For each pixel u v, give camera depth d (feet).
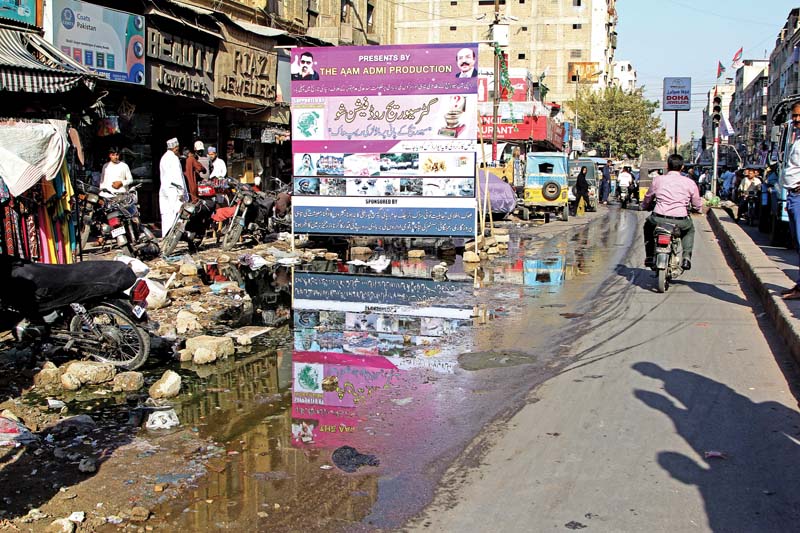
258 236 54.34
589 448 16.55
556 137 162.30
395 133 48.67
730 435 17.28
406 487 14.66
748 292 36.06
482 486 14.69
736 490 14.44
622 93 250.57
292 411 19.17
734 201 102.58
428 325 28.91
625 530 12.92
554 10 252.01
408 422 18.28
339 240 58.54
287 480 14.99
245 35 66.33
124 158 58.29
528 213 85.76
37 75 33.55
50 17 42.80
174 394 20.52
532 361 23.70
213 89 61.62
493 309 31.99
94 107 37.70
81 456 16.26
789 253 50.90
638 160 263.08
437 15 255.29
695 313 31.01
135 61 50.62
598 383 21.30
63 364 23.07
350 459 16.05
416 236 49.16
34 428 17.93
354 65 48.60
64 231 30.91
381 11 117.60
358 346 25.76
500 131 139.44
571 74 247.29
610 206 126.82
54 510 13.70
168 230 47.06
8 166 25.49
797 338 23.35
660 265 35.65
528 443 16.87
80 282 22.41
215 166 57.26
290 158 89.30
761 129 319.47
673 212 36.42
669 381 21.44
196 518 13.41
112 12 48.11
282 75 74.28
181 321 28.14
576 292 36.14
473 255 47.60
